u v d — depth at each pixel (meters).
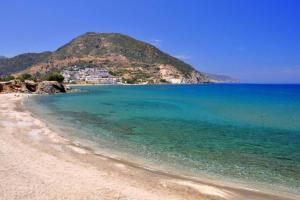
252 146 24.84
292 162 20.55
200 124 35.84
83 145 23.81
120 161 19.59
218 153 22.56
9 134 25.56
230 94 113.81
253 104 66.75
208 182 16.45
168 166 19.14
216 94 113.12
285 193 15.41
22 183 14.05
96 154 20.98
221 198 14.30
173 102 70.19
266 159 21.23
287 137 28.56
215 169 18.88
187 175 17.50
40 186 13.87
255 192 15.34
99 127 32.62
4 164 16.66
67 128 31.41
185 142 25.88
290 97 95.06
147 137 27.69
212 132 30.73
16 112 41.94
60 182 14.60
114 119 39.12
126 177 16.33
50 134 26.77
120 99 78.62
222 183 16.44
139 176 16.69
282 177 17.69
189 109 53.62
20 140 23.50
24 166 16.64
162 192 14.49
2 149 19.98
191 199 13.93
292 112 50.44
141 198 13.48
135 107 56.31
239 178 17.39
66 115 42.38
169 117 41.72
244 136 28.84
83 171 16.70
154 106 59.09
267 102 73.19
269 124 36.44
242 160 20.89
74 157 19.64
